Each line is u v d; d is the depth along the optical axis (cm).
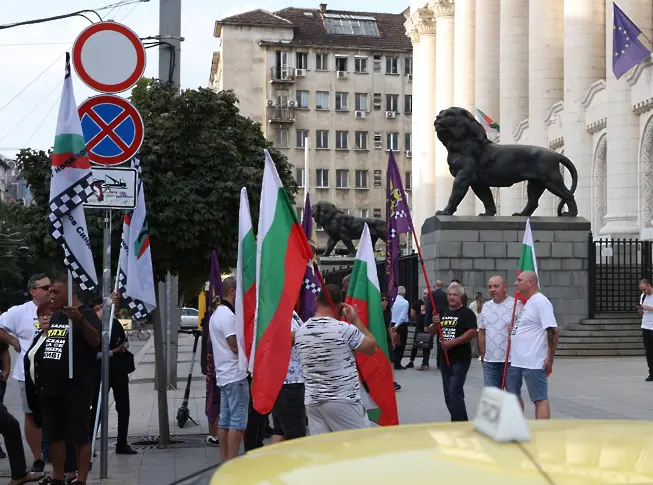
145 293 1040
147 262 1043
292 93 7581
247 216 880
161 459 1049
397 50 7694
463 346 1091
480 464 199
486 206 2403
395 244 1112
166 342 1877
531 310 1016
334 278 3541
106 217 927
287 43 7538
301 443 253
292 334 827
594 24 3747
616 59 3195
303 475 207
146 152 1109
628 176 3353
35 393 871
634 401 1499
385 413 860
